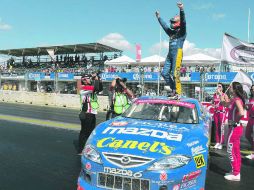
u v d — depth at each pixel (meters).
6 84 31.14
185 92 19.38
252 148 7.64
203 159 4.15
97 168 3.85
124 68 27.39
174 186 3.72
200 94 15.01
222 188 5.20
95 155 3.92
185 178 3.81
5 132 9.63
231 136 5.63
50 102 21.73
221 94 7.76
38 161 6.41
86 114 6.88
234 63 10.02
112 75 22.59
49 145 7.90
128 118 5.16
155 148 3.86
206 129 4.88
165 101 5.48
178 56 7.42
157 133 4.25
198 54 24.73
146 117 5.18
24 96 23.50
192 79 18.88
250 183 5.51
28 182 5.16
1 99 25.39
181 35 7.38
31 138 8.77
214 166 6.57
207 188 5.17
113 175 3.77
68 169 5.91
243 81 11.13
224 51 10.01
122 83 7.63
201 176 4.09
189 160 3.88
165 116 5.13
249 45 9.98
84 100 6.90
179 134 4.26
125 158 3.75
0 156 6.75
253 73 14.57
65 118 13.73
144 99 5.68
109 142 4.04
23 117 13.61
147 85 20.69
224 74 17.02
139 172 3.67
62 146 7.82
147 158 3.72
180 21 7.11
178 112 5.17
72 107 20.33
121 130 4.38
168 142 4.00
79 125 11.54
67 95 20.70
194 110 5.25
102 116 15.34
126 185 3.73
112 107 7.77
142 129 4.41
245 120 10.84
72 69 29.94
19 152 7.13
